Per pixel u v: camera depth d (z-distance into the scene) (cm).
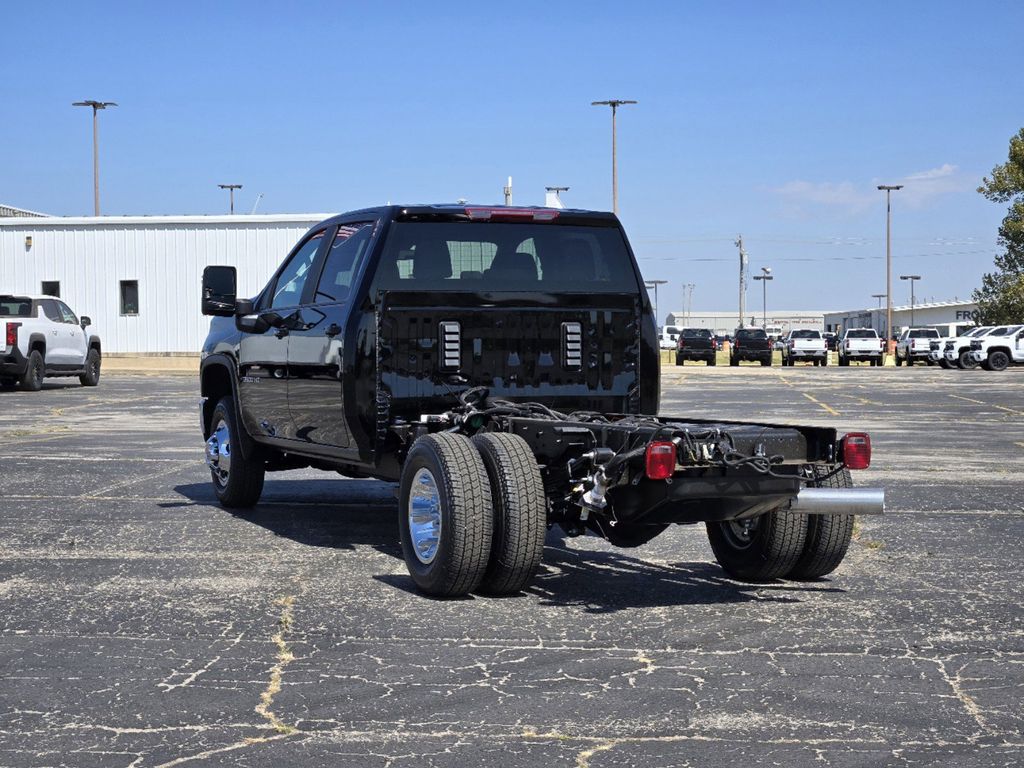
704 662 557
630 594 702
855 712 486
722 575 761
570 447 687
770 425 674
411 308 775
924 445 1633
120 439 1623
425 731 462
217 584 722
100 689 514
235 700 499
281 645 585
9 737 454
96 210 6562
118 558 802
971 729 466
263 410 928
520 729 464
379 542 866
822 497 645
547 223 816
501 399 776
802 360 5991
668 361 6825
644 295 830
